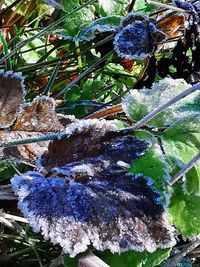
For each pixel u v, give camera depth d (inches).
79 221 4.8
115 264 5.4
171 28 8.5
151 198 5.1
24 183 5.0
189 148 5.6
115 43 7.4
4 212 6.3
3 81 5.5
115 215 5.0
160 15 9.7
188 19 7.5
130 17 7.6
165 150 5.5
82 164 5.3
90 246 5.2
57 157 5.3
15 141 5.4
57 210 4.8
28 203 4.8
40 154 5.6
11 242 6.4
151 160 5.4
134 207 5.0
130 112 5.8
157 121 5.7
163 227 5.0
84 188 5.1
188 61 8.1
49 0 7.4
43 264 6.3
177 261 6.1
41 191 4.9
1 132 5.8
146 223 5.0
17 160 5.7
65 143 5.4
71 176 5.4
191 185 5.5
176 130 5.7
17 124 5.8
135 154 5.3
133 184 5.2
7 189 5.7
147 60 7.7
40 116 5.8
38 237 6.4
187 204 5.5
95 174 5.2
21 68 8.0
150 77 7.7
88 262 5.1
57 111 7.8
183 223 5.5
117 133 5.4
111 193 5.1
